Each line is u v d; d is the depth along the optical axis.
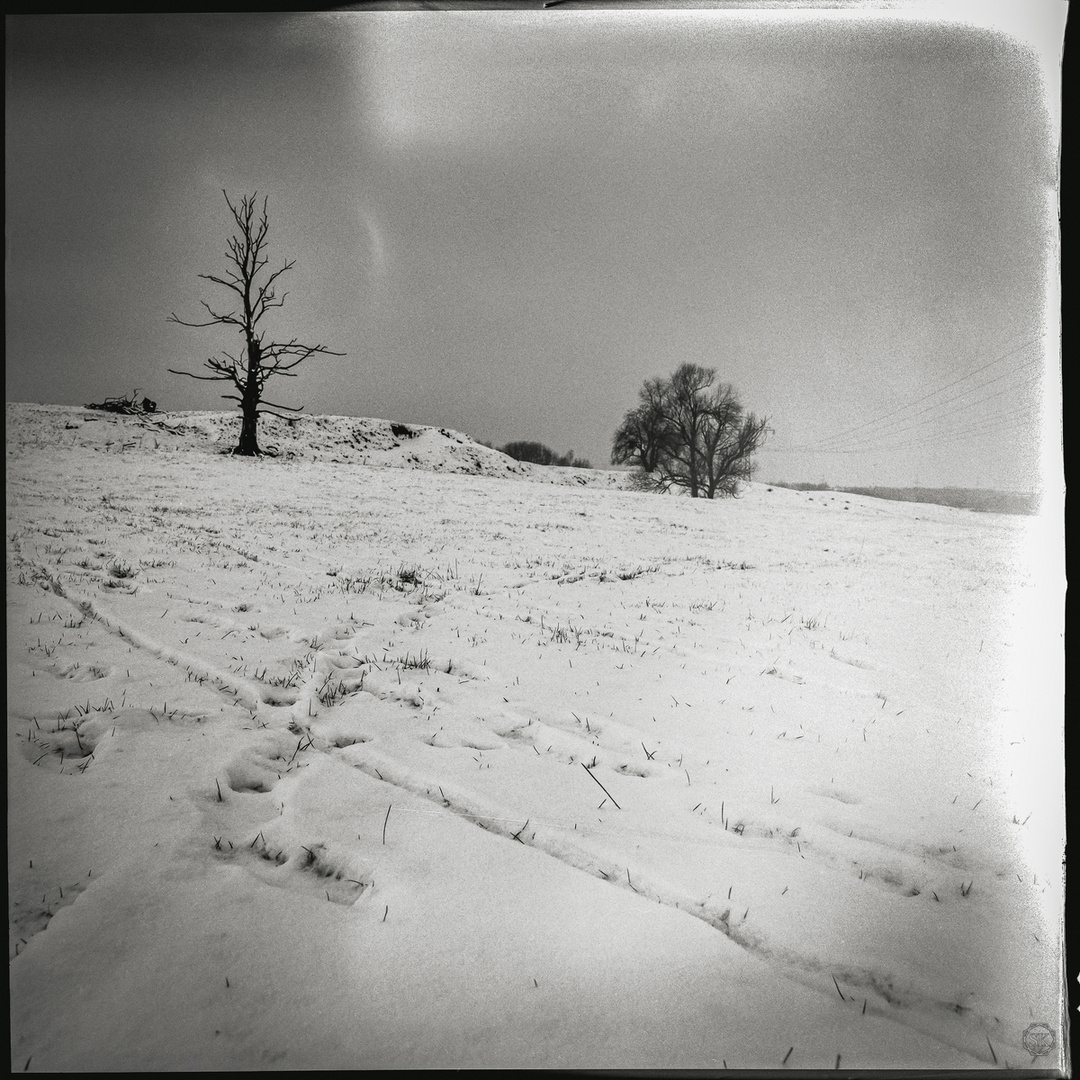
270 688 5.69
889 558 11.92
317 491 16.56
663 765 4.86
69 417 18.50
